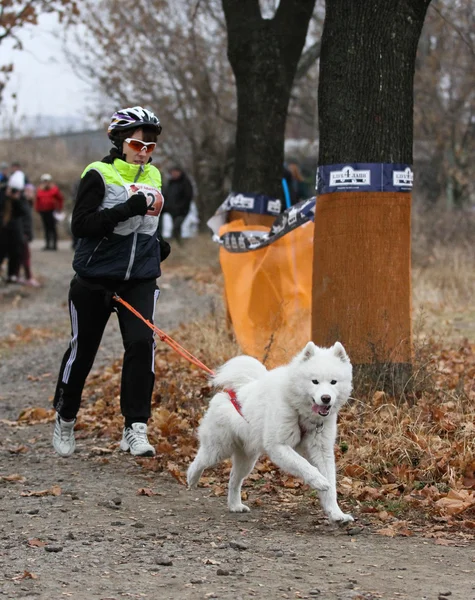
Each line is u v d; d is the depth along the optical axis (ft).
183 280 82.23
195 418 31.78
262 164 43.01
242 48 42.93
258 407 22.65
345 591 17.30
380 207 30.04
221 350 40.83
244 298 38.83
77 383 28.07
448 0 84.58
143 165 26.53
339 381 21.80
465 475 25.68
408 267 30.78
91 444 31.53
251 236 40.68
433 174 96.73
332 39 30.22
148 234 26.86
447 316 55.36
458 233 79.36
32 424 35.40
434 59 89.61
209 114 103.65
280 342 36.06
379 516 22.91
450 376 36.45
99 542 20.61
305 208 36.50
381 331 30.42
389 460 26.61
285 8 43.19
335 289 30.63
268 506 24.34
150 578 18.04
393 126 29.94
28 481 26.71
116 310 27.43
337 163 30.25
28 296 78.33
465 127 96.89
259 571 18.52
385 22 29.63
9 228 82.17
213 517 23.17
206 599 16.79
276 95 43.11
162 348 45.91
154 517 23.02
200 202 110.42
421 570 18.74
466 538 21.33
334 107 30.19
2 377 45.70
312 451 22.33
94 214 25.67
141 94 103.86
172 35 98.84
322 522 22.68
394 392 30.35
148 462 28.68
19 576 18.11
